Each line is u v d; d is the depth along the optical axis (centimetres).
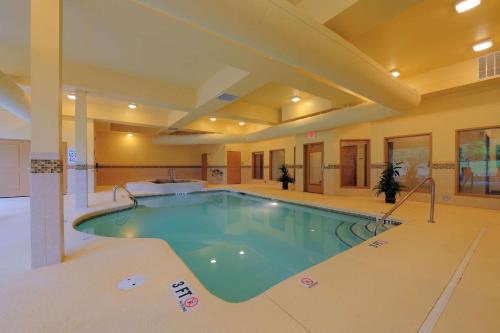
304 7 282
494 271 197
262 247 347
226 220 502
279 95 640
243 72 405
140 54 396
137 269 197
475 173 511
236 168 1182
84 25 309
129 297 157
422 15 306
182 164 1252
